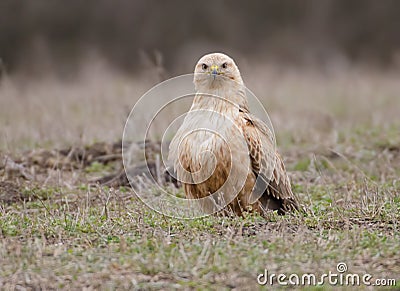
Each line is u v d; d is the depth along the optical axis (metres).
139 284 24.47
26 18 114.00
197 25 120.25
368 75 95.12
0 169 41.00
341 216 31.20
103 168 43.34
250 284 24.39
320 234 28.66
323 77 93.38
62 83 89.62
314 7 125.00
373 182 37.44
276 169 33.62
